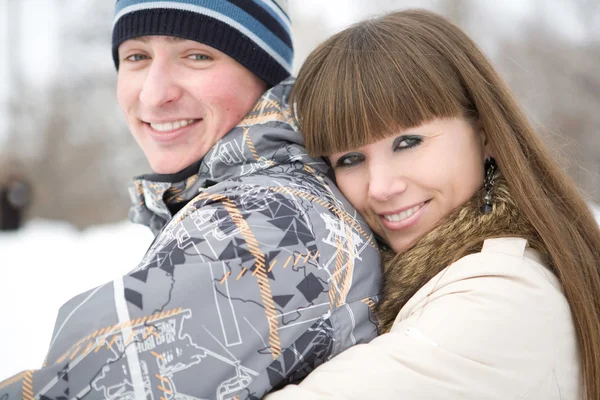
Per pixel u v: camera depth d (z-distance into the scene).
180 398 0.87
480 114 1.19
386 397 0.87
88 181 13.45
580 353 1.04
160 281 0.91
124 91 1.41
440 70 1.15
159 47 1.32
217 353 0.89
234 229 0.97
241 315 0.91
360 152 1.18
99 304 0.90
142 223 1.49
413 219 1.18
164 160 1.35
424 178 1.15
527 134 1.22
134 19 1.32
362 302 1.06
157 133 1.36
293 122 1.29
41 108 14.55
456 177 1.17
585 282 1.13
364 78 1.12
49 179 13.65
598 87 9.76
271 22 1.43
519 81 9.43
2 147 13.91
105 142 13.89
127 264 5.07
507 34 10.81
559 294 1.03
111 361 0.87
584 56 10.11
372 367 0.90
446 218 1.16
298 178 1.16
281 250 0.97
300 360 0.94
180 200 1.35
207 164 1.28
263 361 0.92
